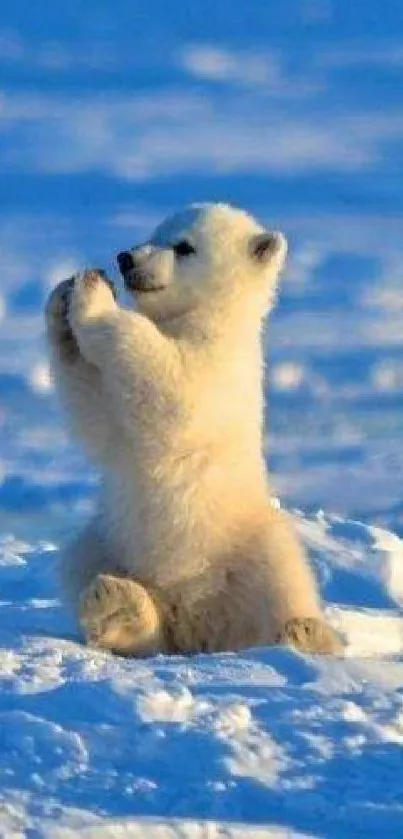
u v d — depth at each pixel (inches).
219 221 461.4
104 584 411.5
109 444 440.1
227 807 282.7
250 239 460.1
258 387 451.8
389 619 498.6
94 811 277.0
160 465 430.9
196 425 428.5
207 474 432.1
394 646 487.2
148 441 428.1
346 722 322.7
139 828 268.4
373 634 487.2
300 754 306.0
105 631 414.0
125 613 414.6
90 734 308.7
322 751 307.9
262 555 434.0
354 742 313.1
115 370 425.1
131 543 437.4
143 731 310.0
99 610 411.5
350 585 554.6
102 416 439.2
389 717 330.0
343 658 392.2
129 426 428.5
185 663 374.0
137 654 425.1
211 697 335.0
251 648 415.2
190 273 454.9
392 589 552.7
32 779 289.1
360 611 519.5
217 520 432.5
